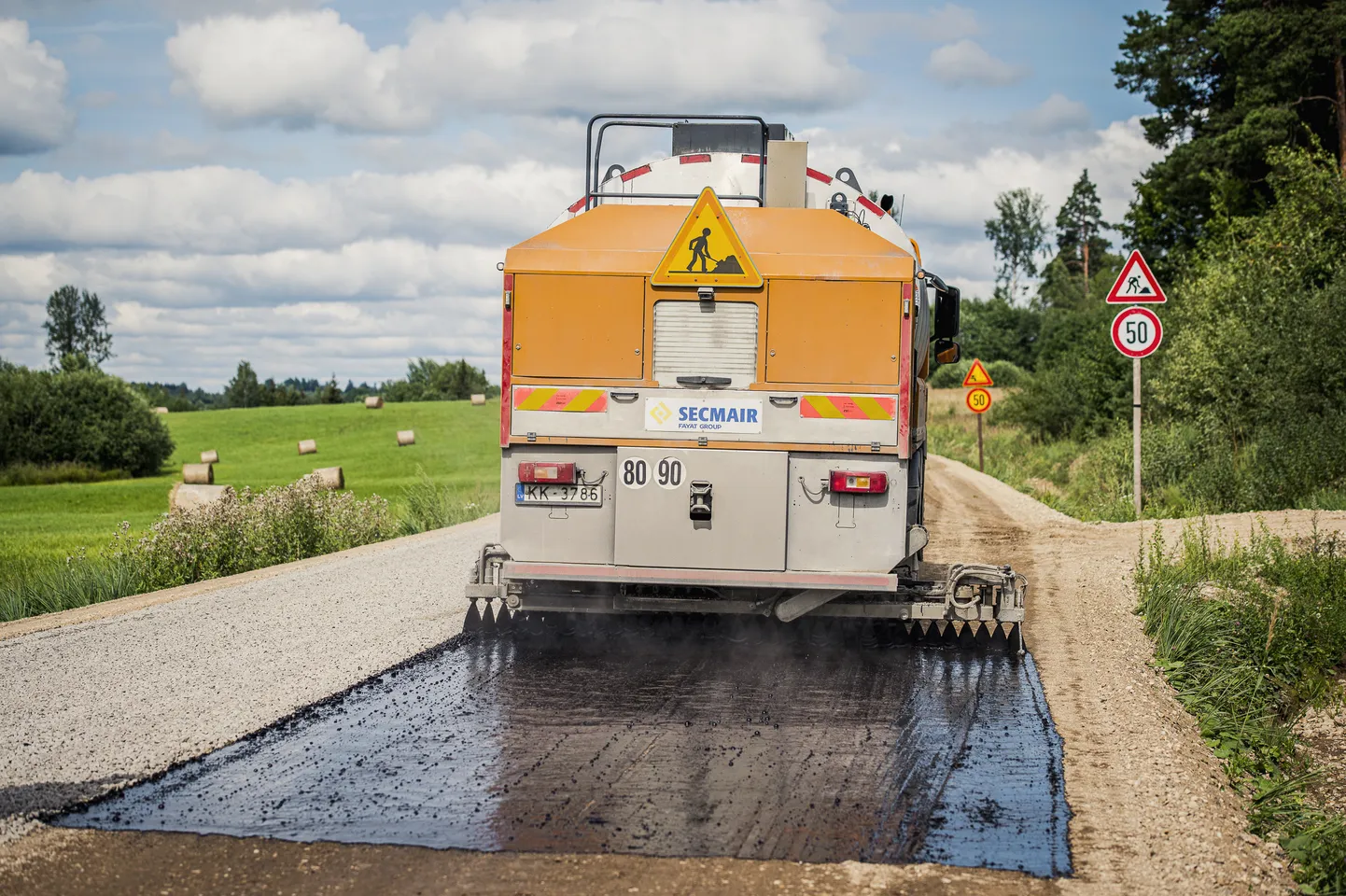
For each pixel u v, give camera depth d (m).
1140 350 16.48
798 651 8.52
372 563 13.22
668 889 4.24
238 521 15.62
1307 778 5.87
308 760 5.82
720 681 7.54
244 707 6.80
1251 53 36.84
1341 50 35.19
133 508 35.59
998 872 4.43
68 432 53.81
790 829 4.86
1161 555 10.95
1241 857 4.67
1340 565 10.14
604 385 7.48
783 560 7.45
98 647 8.57
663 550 7.48
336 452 54.84
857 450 7.39
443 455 51.94
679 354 7.45
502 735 6.28
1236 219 26.41
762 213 7.58
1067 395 41.47
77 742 6.05
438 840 4.73
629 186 9.04
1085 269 123.38
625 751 5.97
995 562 13.03
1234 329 21.73
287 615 9.85
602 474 7.54
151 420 56.06
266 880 4.33
